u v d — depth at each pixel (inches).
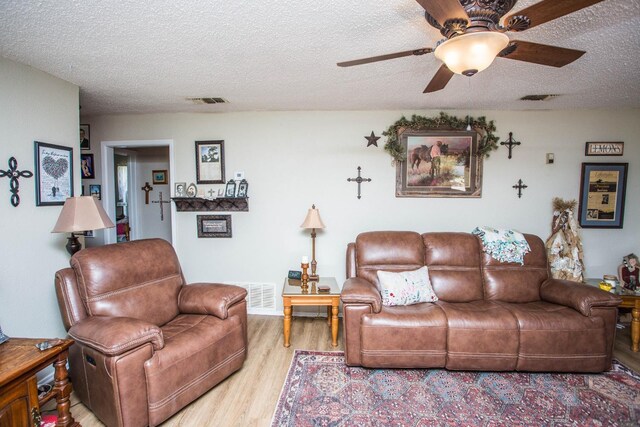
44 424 61.9
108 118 135.0
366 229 132.4
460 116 127.8
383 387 82.7
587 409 74.2
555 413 72.9
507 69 86.0
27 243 80.4
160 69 85.2
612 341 88.4
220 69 85.6
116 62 80.0
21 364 53.0
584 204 127.6
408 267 112.0
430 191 129.6
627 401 77.0
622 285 110.1
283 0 54.1
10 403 51.3
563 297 96.4
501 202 129.3
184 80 94.0
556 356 87.0
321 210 132.9
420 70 86.6
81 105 119.8
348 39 68.9
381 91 105.0
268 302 135.6
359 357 90.9
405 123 126.7
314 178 132.1
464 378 87.0
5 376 49.5
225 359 83.1
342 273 133.4
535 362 87.4
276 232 134.3
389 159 130.5
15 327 77.5
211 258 136.3
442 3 43.3
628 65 82.5
